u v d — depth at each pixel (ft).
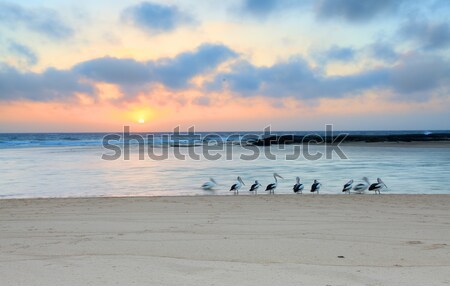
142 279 16.55
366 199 42.06
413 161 102.37
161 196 45.52
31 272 17.57
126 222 29.48
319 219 30.30
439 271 17.58
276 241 23.24
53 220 30.50
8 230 26.89
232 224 28.48
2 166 89.10
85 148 171.12
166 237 24.35
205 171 80.38
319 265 18.48
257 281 16.28
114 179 67.10
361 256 20.07
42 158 113.50
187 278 16.66
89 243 22.95
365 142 208.95
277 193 52.90
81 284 15.98
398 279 16.53
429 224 28.35
